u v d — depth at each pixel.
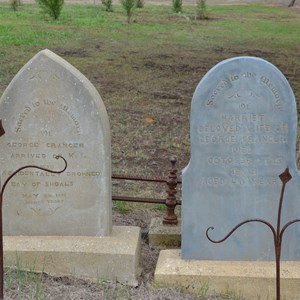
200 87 4.46
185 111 9.44
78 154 4.68
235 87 4.46
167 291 4.39
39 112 4.64
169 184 5.38
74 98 4.61
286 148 4.51
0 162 4.71
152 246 5.29
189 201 4.58
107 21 19.14
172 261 4.59
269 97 4.46
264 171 4.54
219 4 28.19
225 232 4.60
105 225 4.74
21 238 4.71
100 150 4.66
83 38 15.66
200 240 4.61
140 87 10.91
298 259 4.61
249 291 4.42
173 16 21.61
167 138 8.12
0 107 4.65
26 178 4.73
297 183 4.53
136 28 18.08
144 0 28.14
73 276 4.55
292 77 11.87
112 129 8.40
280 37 17.41
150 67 12.60
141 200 5.45
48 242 4.63
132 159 7.30
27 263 4.55
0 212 3.85
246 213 4.58
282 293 4.40
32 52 13.34
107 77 11.58
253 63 4.43
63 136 4.66
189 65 12.93
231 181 4.55
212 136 4.51
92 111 4.62
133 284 4.52
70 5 23.69
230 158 4.53
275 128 4.50
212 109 4.48
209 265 4.53
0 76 10.92
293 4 27.95
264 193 4.56
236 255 4.62
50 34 15.81
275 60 13.65
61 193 4.73
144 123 8.74
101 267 4.55
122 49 14.49
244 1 29.92
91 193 4.71
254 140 4.51
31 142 4.68
